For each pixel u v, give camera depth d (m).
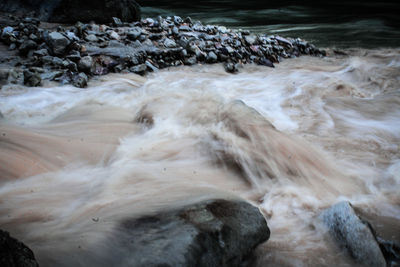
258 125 3.73
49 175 2.98
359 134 4.44
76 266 1.81
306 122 4.86
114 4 8.28
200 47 7.46
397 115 5.12
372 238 2.17
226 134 3.71
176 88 5.82
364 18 13.85
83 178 3.01
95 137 3.77
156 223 2.09
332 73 7.34
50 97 5.13
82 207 2.49
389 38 10.62
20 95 5.06
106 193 2.71
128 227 2.08
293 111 5.29
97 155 3.41
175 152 3.57
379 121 4.90
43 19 8.26
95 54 6.37
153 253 1.84
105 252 1.91
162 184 2.90
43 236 2.09
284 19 13.59
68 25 8.02
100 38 6.86
